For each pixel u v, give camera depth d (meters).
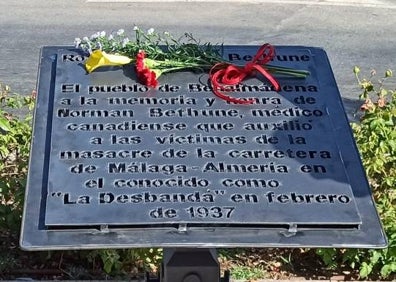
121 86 1.95
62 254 2.36
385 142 2.51
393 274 2.34
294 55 2.08
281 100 1.94
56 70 1.99
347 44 4.60
